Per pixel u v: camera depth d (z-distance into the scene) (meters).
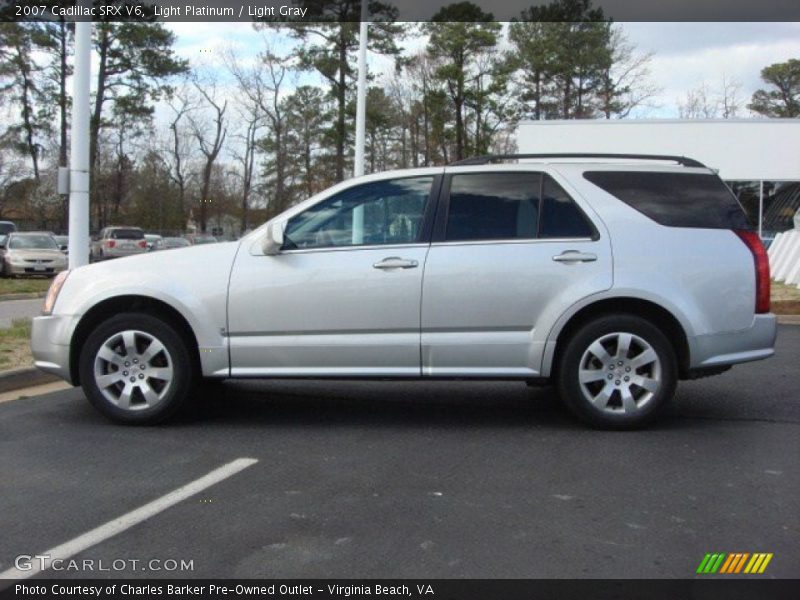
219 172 66.00
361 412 6.34
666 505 4.19
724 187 5.72
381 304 5.51
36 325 5.84
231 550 3.65
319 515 4.07
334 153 46.44
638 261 5.47
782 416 6.09
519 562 3.51
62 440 5.46
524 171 5.71
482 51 41.34
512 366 5.54
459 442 5.43
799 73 59.56
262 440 5.48
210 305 5.59
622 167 5.74
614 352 5.55
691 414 6.16
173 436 5.58
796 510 4.12
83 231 9.42
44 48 44.97
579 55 45.94
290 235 5.71
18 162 54.81
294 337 5.58
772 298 13.40
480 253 5.51
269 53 43.97
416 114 47.78
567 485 4.51
